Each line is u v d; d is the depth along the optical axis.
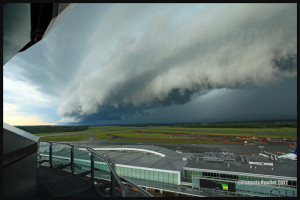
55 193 4.41
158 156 40.75
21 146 2.03
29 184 2.19
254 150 67.25
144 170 33.03
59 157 6.67
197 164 33.19
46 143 7.09
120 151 46.56
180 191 28.27
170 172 31.11
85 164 5.96
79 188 4.80
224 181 28.06
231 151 66.06
